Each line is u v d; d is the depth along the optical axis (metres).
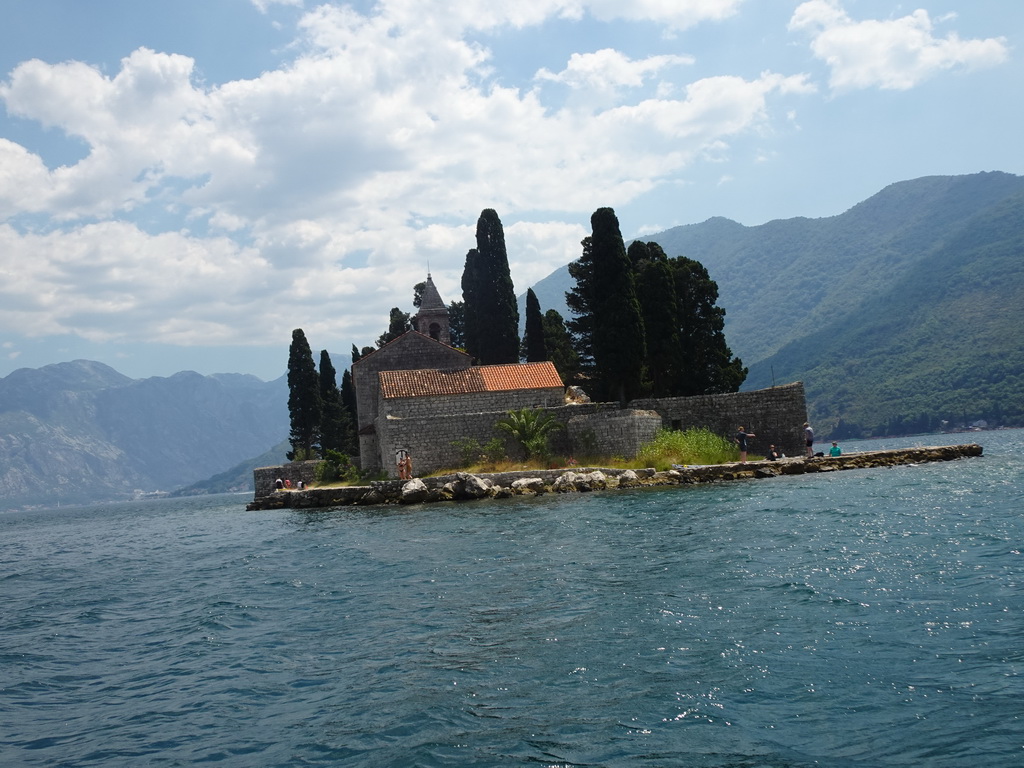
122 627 20.81
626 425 51.34
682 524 28.62
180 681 15.09
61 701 14.56
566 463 53.84
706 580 18.89
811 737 10.39
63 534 83.06
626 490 44.91
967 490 32.78
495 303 83.75
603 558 23.12
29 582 32.88
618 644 14.50
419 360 74.12
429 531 34.03
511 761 10.32
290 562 29.27
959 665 12.23
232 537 45.03
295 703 13.15
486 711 12.00
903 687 11.62
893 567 18.70
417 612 18.45
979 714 10.60
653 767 9.89
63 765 11.43
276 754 11.17
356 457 86.00
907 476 40.75
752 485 42.06
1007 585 16.36
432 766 10.34
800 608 15.78
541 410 56.91
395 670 14.25
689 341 71.12
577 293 77.62
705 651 13.74
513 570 22.55
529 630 15.91
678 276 71.69
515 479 50.47
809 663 12.79
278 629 18.33
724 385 71.75
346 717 12.26
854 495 33.31
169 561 35.97
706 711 11.37
